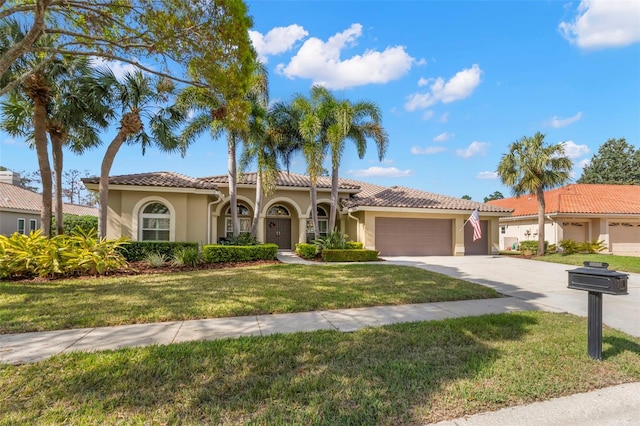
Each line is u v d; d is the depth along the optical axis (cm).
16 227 2381
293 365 412
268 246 1557
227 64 835
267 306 704
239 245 1566
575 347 479
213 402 326
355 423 292
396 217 2072
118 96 1389
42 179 1295
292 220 2236
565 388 361
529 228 2697
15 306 687
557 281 1129
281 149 1741
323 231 2305
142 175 1722
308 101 1702
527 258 1961
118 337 520
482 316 651
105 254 1139
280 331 555
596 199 2577
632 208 2455
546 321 617
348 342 495
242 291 845
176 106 1517
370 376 382
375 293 841
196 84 873
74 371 391
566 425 298
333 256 1606
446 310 708
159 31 741
